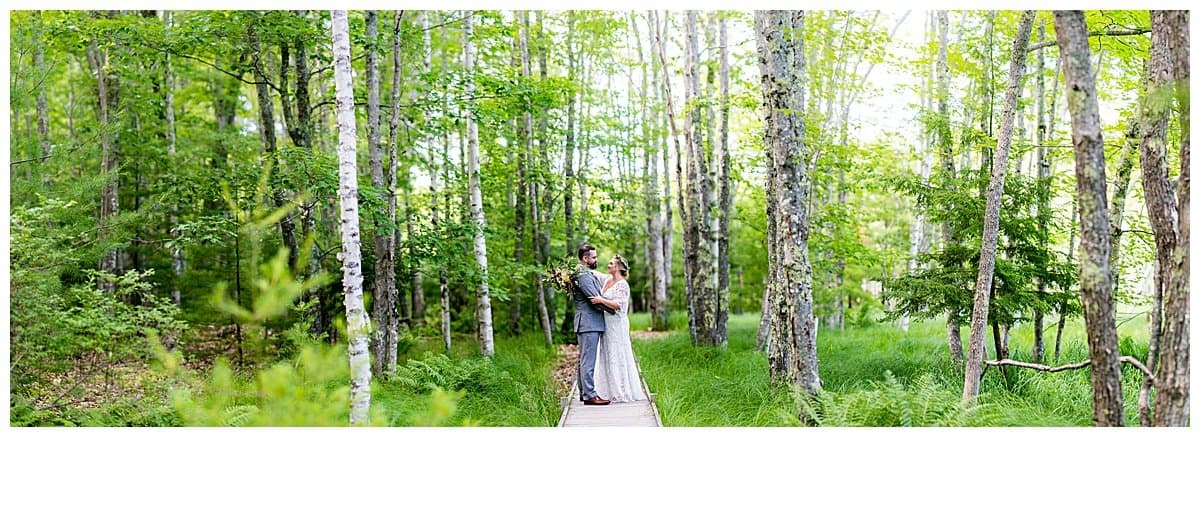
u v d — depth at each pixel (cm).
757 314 2311
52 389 759
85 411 689
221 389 456
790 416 659
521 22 1388
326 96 1334
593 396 782
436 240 1001
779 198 712
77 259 788
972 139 901
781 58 708
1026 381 838
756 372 970
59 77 1438
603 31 1512
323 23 983
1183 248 497
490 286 1182
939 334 1377
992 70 938
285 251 429
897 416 649
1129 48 800
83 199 940
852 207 1427
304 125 1016
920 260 935
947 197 885
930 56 1171
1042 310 860
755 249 2261
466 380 881
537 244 1450
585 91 1585
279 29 946
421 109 1109
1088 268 506
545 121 1452
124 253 1349
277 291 425
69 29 953
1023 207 902
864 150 1153
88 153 990
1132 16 752
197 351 1077
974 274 873
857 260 1281
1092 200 501
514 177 1441
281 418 413
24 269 667
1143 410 532
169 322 731
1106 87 1060
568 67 1544
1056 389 811
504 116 1090
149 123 1324
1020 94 952
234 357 1036
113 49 1066
